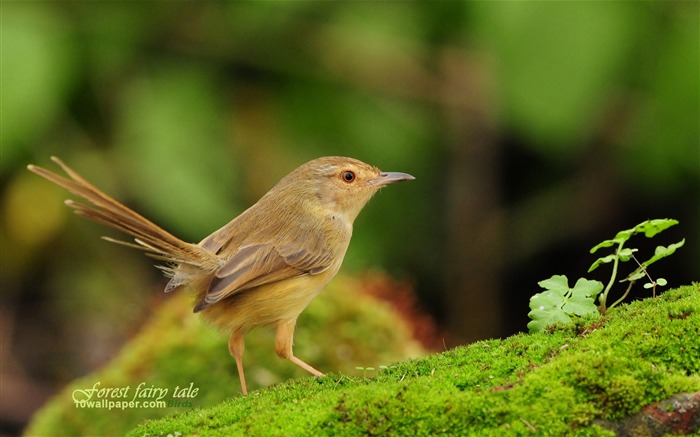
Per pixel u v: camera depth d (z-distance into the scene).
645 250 14.23
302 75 13.55
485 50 13.38
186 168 12.65
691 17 12.21
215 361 10.38
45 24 12.36
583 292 7.34
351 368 10.41
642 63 12.58
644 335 6.37
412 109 13.95
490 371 6.59
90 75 12.71
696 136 12.53
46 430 10.26
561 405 5.94
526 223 14.46
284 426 6.13
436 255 14.72
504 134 14.23
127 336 12.48
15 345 14.62
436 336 13.13
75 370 14.46
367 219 14.21
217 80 13.27
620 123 13.48
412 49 13.61
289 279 8.77
